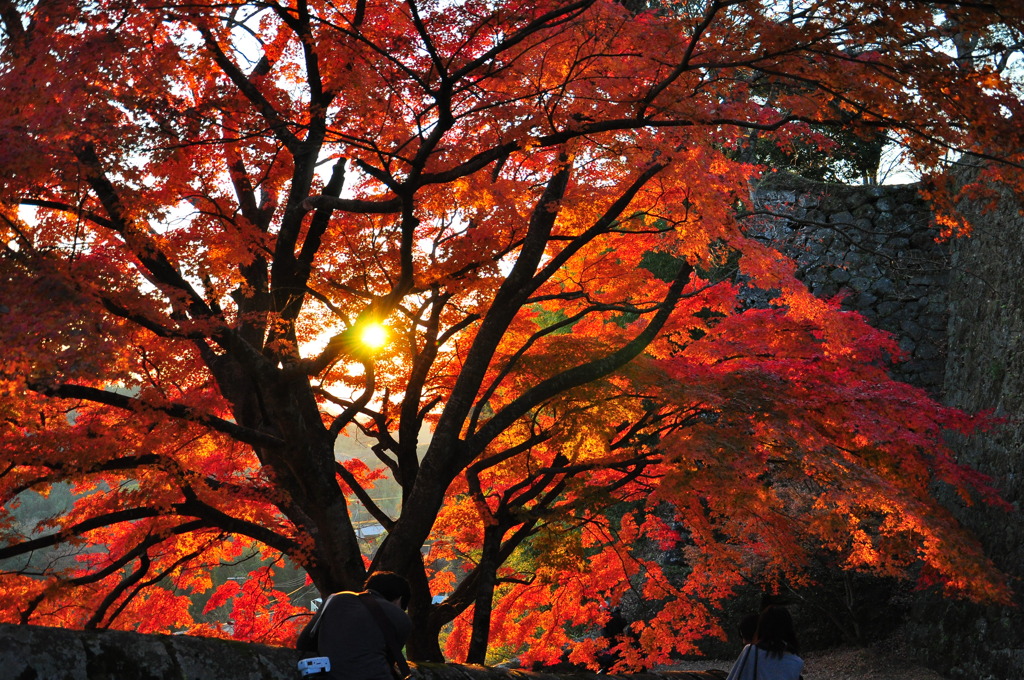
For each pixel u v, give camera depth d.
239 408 8.27
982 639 12.48
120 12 5.93
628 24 7.08
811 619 15.04
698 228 8.40
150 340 7.27
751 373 9.19
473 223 8.60
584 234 8.50
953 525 9.34
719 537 15.41
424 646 9.01
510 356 9.73
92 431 7.18
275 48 8.01
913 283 18.70
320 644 4.45
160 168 6.71
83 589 9.16
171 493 7.05
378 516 9.60
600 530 11.18
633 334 10.70
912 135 6.82
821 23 6.34
